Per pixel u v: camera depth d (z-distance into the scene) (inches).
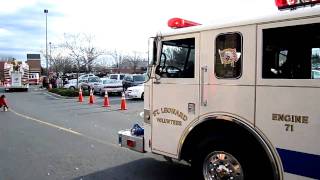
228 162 186.1
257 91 171.0
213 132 196.1
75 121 518.3
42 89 1654.8
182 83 207.6
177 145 211.2
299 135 155.5
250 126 173.8
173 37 213.8
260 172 178.4
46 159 290.5
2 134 409.4
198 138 207.0
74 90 1144.8
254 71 172.2
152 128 228.8
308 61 155.1
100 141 363.9
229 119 181.6
